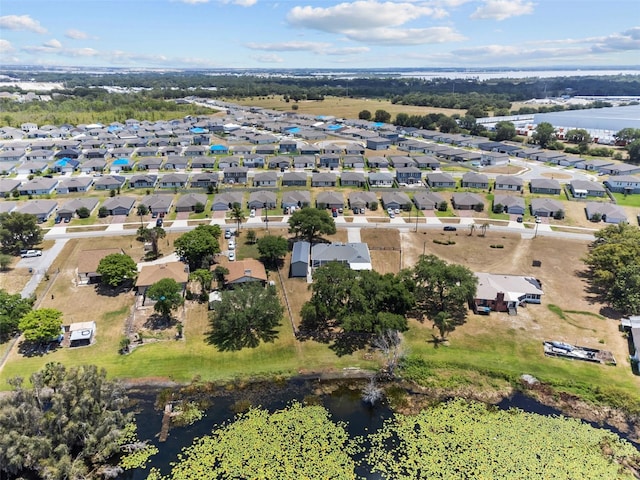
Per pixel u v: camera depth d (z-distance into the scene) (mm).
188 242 100000
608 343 78250
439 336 80312
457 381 71125
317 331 82000
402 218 135625
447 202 148875
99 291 93438
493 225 131750
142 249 112812
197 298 91562
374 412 65062
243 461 56281
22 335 78875
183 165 187750
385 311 80375
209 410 65000
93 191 158500
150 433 60719
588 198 154250
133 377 70875
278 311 78750
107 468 54750
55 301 89688
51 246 114250
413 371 72750
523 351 76625
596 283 97500
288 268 104000
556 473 55281
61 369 60625
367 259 103250
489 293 88250
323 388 69625
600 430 62281
